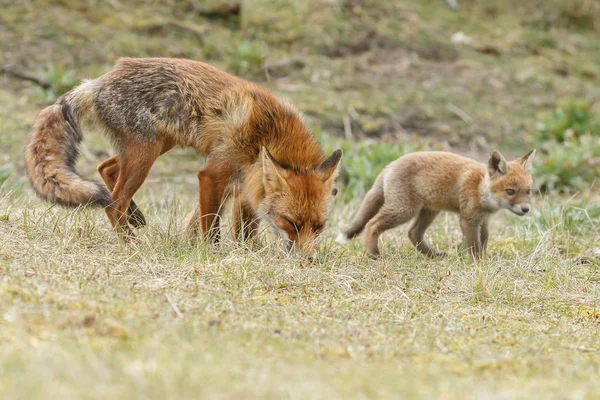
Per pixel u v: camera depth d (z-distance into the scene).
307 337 7.48
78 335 6.61
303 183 10.86
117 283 8.63
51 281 8.25
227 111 11.37
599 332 8.80
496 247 13.04
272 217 11.02
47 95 22.22
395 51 28.45
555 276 10.93
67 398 4.91
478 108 25.67
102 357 6.00
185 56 25.34
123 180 11.47
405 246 12.84
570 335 8.55
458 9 32.44
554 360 7.36
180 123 11.47
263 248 10.74
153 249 10.40
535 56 30.30
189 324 7.38
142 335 6.86
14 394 4.96
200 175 11.46
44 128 11.62
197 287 8.91
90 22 25.64
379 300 9.30
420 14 31.27
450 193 12.17
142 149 11.41
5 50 23.45
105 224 11.73
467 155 22.55
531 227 14.52
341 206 16.98
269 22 28.27
